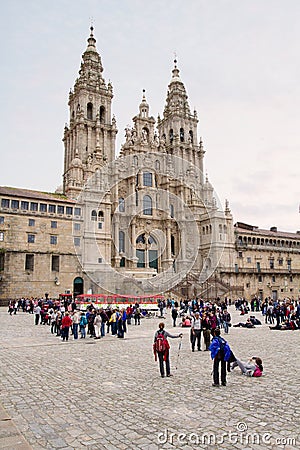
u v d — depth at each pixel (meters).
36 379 14.51
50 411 10.55
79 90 94.12
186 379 14.51
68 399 11.74
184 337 28.94
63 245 68.88
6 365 17.41
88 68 98.44
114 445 8.19
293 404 10.99
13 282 63.28
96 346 23.91
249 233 93.25
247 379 14.49
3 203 65.00
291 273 96.44
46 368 16.70
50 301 53.41
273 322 41.47
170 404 11.17
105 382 14.01
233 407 10.79
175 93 114.00
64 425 9.43
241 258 89.31
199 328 21.95
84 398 11.85
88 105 95.94
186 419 9.80
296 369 16.25
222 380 13.47
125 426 9.34
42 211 68.50
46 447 8.09
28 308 54.00
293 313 38.34
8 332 31.11
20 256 64.56
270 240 97.88
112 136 94.25
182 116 110.69
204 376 15.06
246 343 24.62
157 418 9.91
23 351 21.78
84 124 91.00
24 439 8.37
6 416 10.03
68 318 26.69
